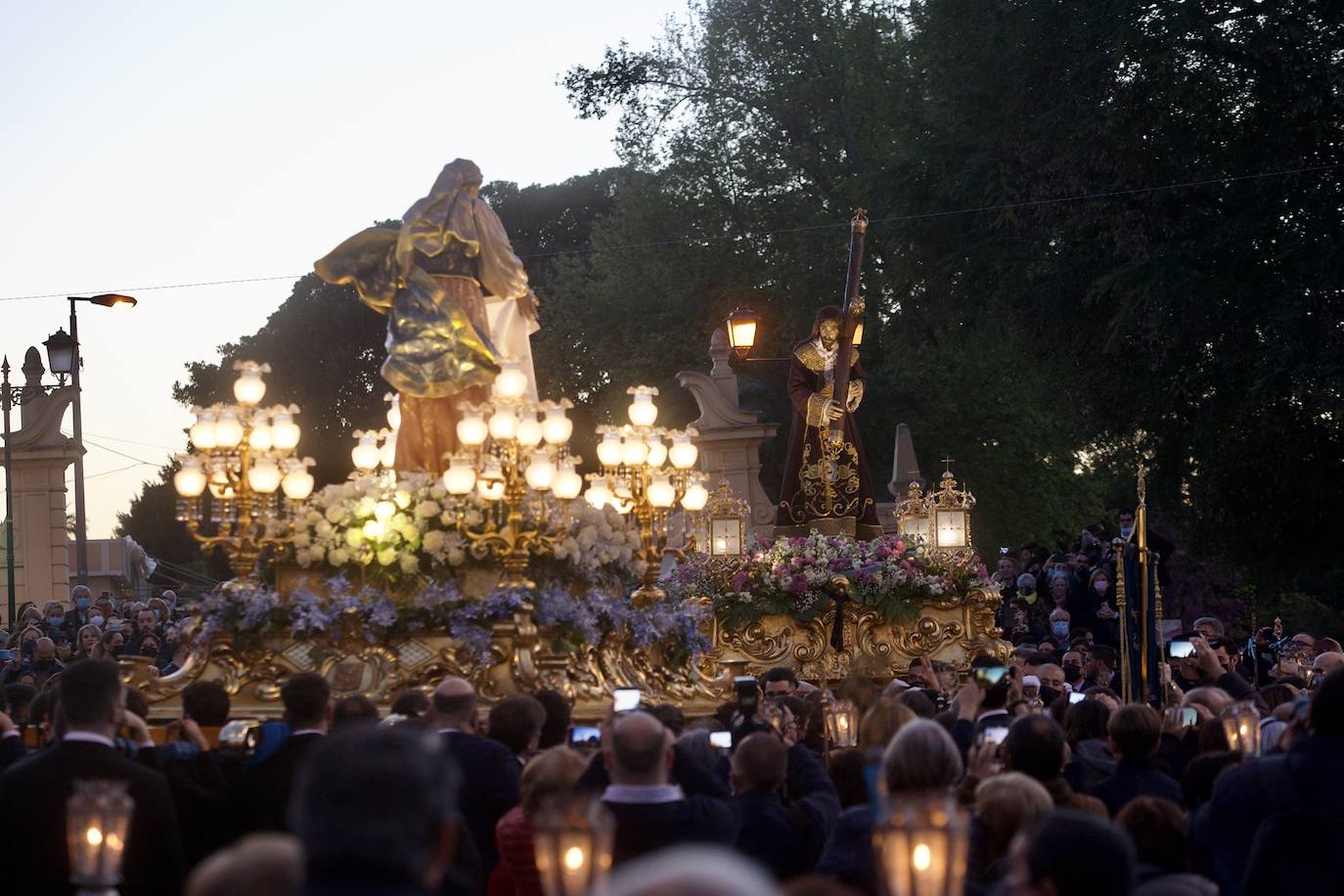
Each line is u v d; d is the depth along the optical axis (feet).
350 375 189.47
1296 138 86.17
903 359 124.77
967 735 29.14
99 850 17.84
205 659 42.52
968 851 20.92
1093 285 86.38
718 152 136.87
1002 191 91.97
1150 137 88.17
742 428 94.73
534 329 49.88
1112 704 36.76
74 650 75.36
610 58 139.23
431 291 46.29
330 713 32.42
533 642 41.96
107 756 22.30
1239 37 84.33
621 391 139.85
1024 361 102.22
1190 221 86.17
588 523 45.37
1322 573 99.45
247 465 42.73
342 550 42.93
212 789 26.25
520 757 28.48
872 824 21.65
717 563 63.82
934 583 62.80
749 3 134.62
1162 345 86.58
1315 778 22.79
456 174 47.47
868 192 101.04
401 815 12.48
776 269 134.51
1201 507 96.32
